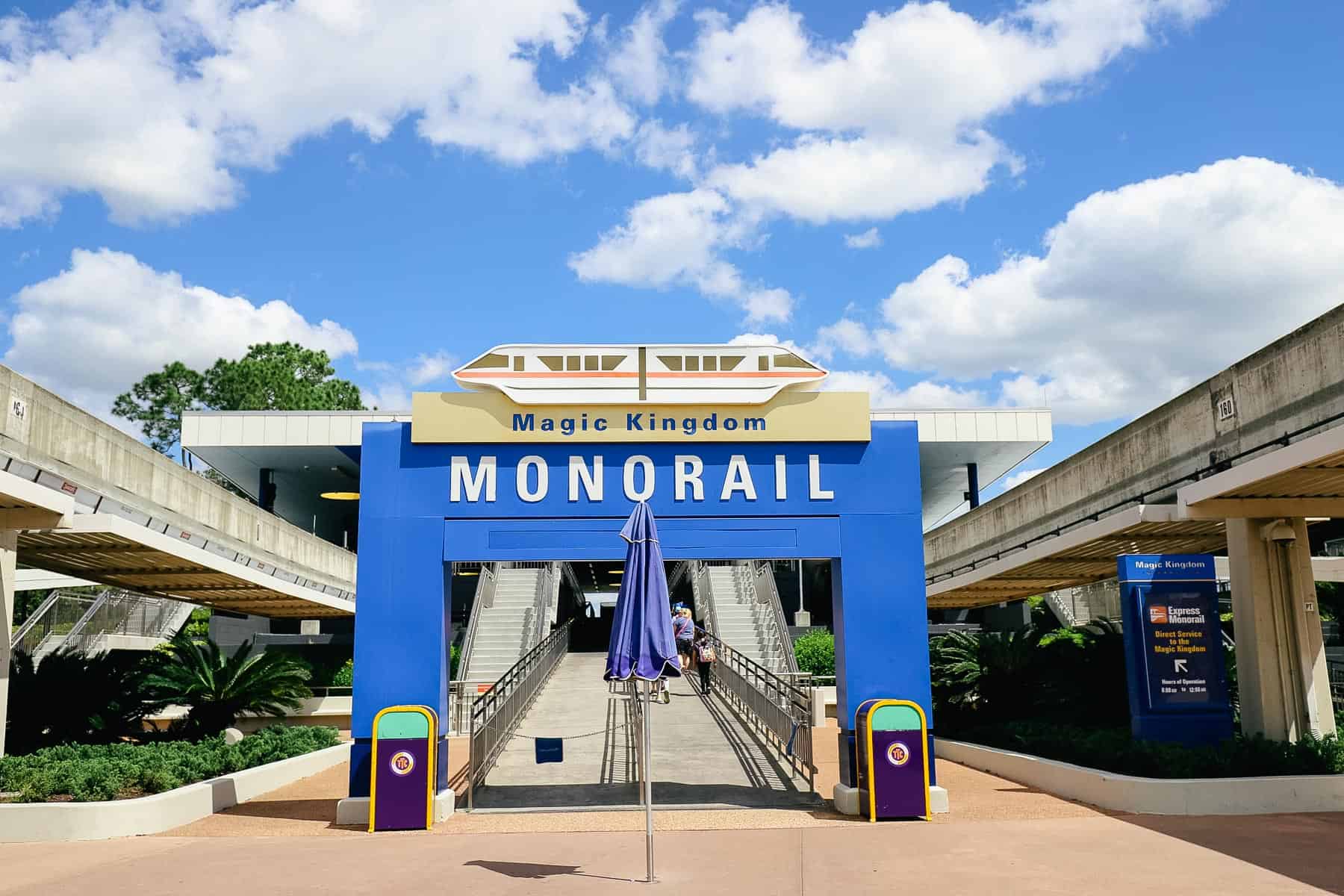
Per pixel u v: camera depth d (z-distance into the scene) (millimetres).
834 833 9578
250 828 10547
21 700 15500
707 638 22047
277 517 22078
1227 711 12008
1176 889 7090
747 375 11586
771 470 11430
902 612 11125
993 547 22000
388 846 9305
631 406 11422
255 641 27750
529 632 26094
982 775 14109
